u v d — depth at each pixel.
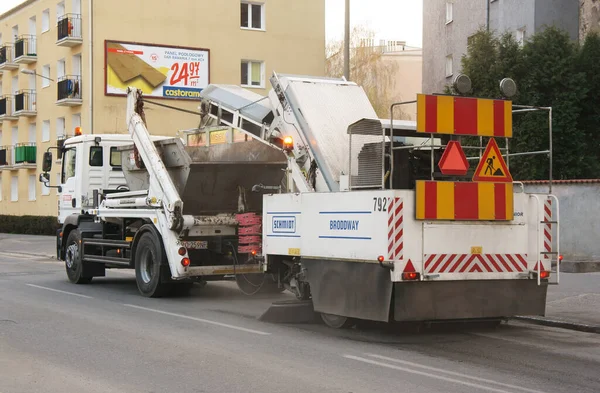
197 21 39.19
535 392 6.98
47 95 43.66
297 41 41.84
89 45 37.28
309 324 10.80
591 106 21.58
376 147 9.98
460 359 8.47
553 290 13.94
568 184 17.78
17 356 8.43
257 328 10.44
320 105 11.83
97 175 16.88
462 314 9.40
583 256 17.62
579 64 21.33
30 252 27.94
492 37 21.95
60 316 11.48
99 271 16.55
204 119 14.68
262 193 14.13
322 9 42.47
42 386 7.05
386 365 8.04
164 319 11.25
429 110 9.08
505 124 9.61
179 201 13.30
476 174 9.45
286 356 8.48
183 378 7.38
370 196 9.28
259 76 41.28
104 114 37.47
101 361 8.17
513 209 9.64
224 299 13.88
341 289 9.78
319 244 10.11
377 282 9.22
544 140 20.20
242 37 40.31
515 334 10.34
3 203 50.28
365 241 9.33
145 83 38.06
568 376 7.70
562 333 10.48
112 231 15.84
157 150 14.12
